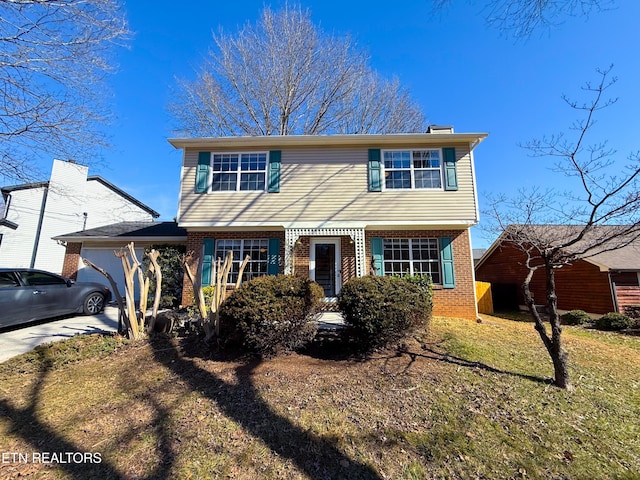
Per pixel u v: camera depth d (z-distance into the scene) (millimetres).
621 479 2705
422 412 3725
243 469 2805
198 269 6109
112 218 18578
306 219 10117
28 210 15992
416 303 5570
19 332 7078
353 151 10516
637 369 5699
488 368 5062
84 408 3824
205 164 10570
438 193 10070
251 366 5012
